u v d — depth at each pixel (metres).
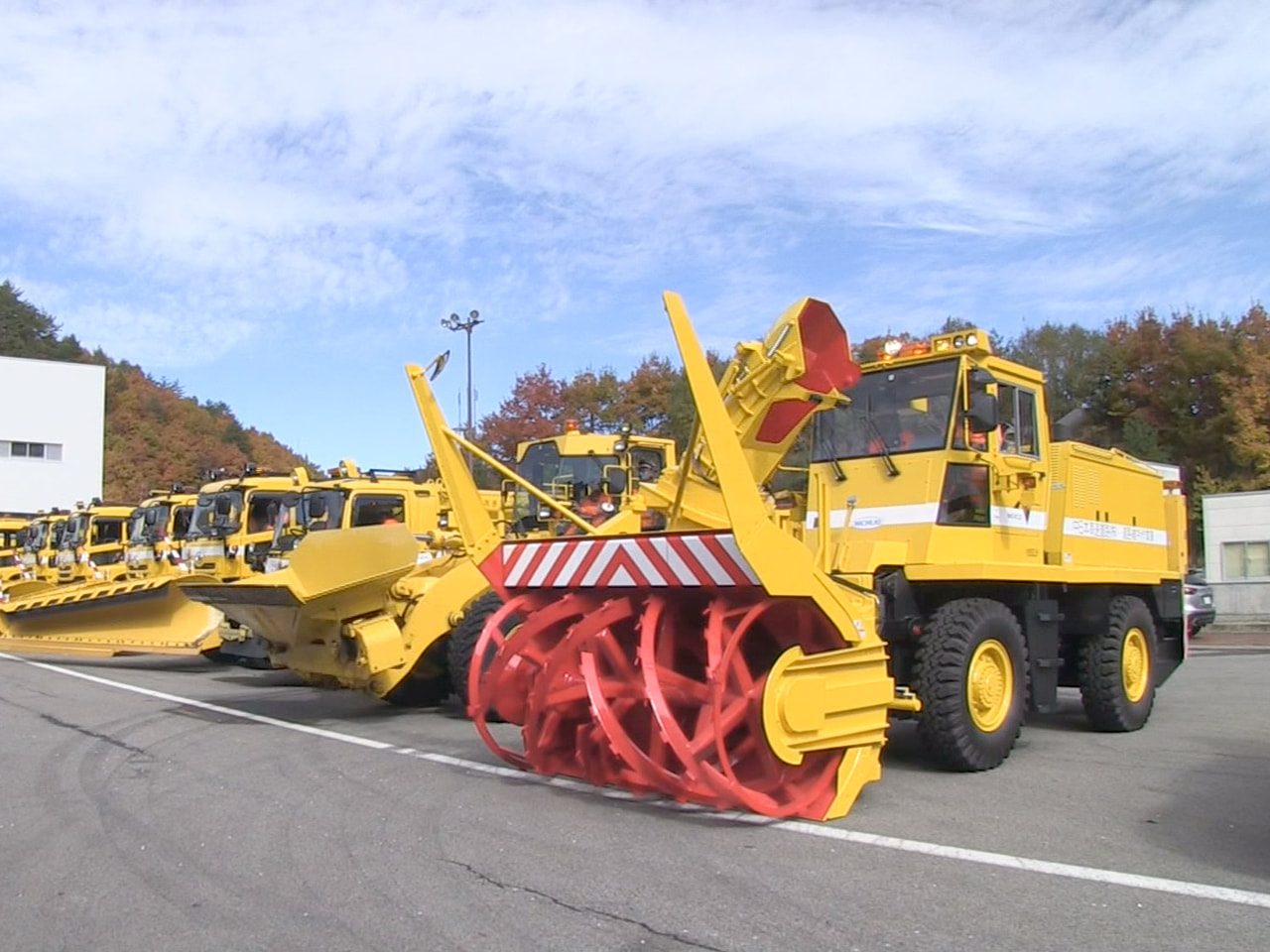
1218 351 39.09
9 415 44.03
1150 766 7.70
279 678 13.64
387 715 10.08
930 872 4.98
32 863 5.30
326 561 9.04
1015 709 7.74
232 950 4.14
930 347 8.24
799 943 4.10
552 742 7.02
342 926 4.36
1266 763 7.85
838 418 8.48
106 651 14.50
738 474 5.86
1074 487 9.22
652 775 6.09
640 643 6.27
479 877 4.95
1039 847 5.42
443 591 9.39
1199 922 4.32
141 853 5.43
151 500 21.44
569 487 12.89
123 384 76.00
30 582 18.19
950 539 7.80
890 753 8.18
